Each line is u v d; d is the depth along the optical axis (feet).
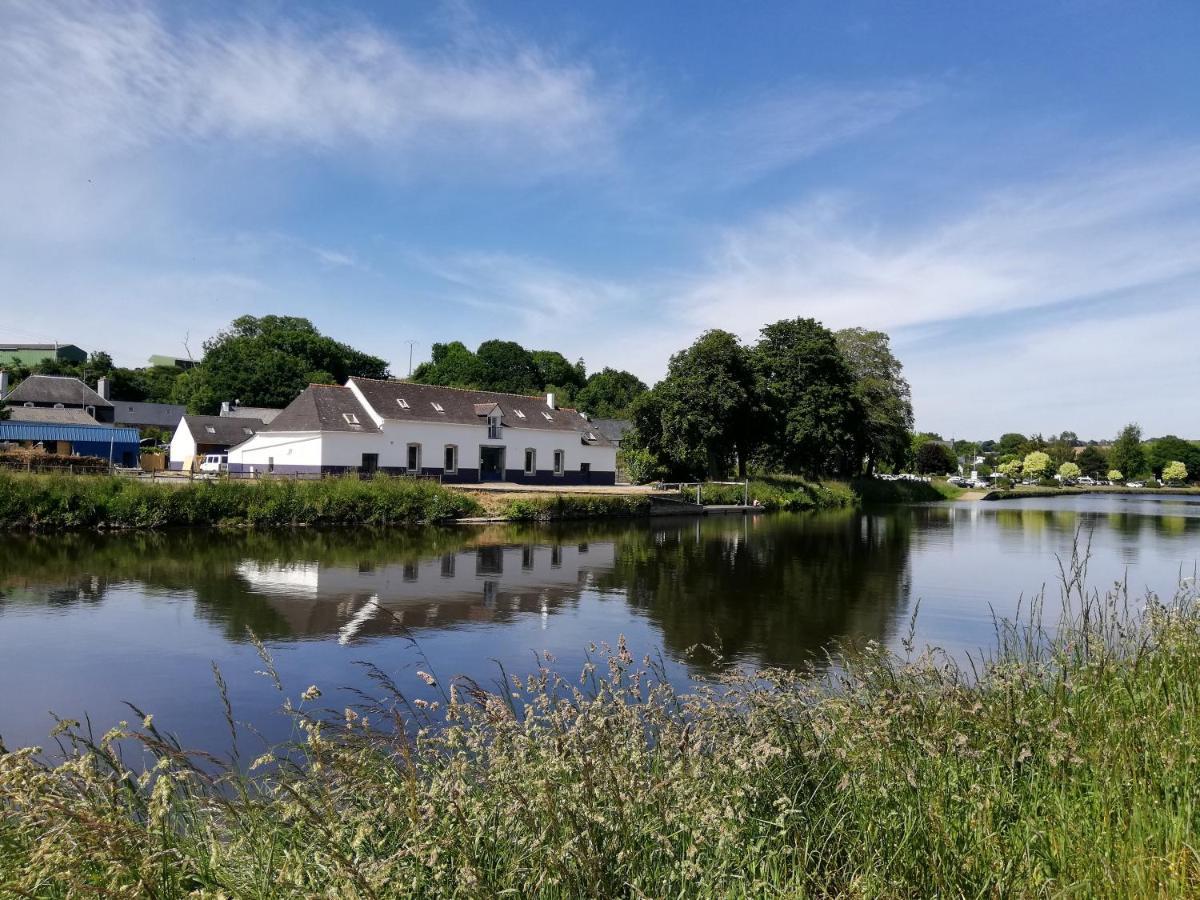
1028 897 10.32
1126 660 18.89
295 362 269.85
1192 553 80.59
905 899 10.57
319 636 38.81
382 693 29.40
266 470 131.44
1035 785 13.39
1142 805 12.04
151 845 9.26
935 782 12.92
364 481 110.22
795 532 105.29
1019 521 129.18
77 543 72.23
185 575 56.18
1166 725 14.92
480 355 323.57
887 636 40.65
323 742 11.64
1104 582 59.82
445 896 9.43
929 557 76.79
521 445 154.51
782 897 10.28
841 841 11.91
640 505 130.72
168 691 29.84
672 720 13.82
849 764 13.48
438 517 104.73
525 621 43.47
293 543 77.92
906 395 227.40
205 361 273.13
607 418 282.77
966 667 30.96
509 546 81.46
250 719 26.58
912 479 258.57
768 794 12.45
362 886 8.80
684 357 175.11
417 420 137.80
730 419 172.96
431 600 49.06
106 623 40.91
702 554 78.07
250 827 10.73
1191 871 10.69
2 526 78.74
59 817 8.95
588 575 61.87
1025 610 47.78
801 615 46.55
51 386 204.13
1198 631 21.50
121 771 10.82
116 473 111.55
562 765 11.11
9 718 26.91
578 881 9.88
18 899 8.66
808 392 182.60
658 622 44.01
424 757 12.67
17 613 42.98
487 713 11.78
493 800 10.97
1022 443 409.90
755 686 17.84
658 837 10.60
